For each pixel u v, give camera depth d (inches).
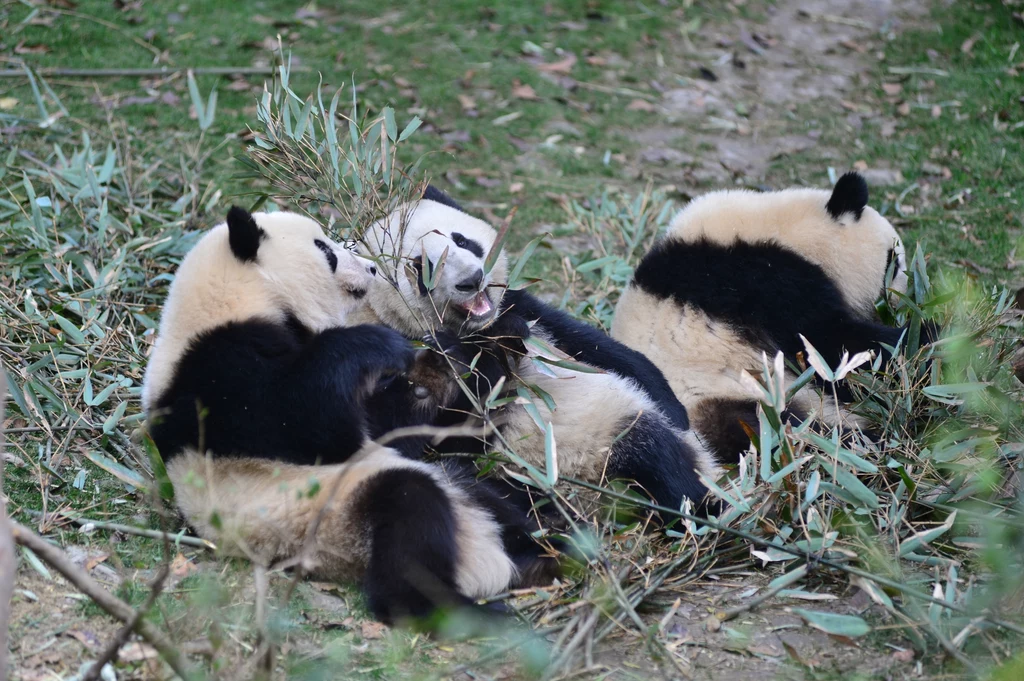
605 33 828.6
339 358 343.3
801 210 439.5
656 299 437.4
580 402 385.4
